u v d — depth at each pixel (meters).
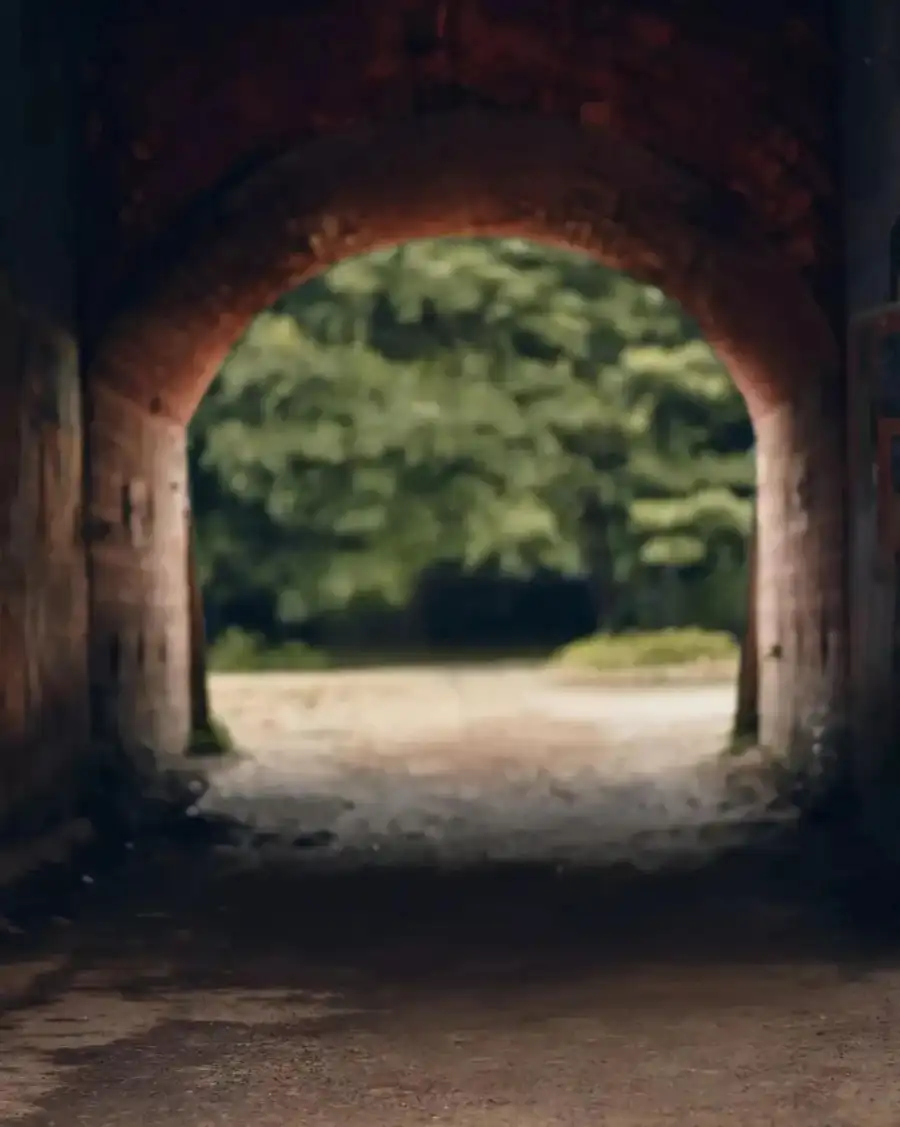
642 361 35.28
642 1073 5.88
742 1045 6.27
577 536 36.25
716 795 14.49
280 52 12.45
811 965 7.76
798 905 9.38
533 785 15.77
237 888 10.23
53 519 11.16
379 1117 5.40
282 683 30.78
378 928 8.91
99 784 12.32
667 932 8.67
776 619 15.48
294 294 35.53
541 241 16.39
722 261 13.70
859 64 11.59
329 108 12.51
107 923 9.09
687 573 36.84
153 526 14.63
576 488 35.78
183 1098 5.67
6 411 9.97
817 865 10.65
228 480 35.03
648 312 36.16
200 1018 6.85
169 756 15.51
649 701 26.47
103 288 12.34
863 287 11.64
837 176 12.36
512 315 35.09
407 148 13.01
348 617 37.66
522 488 35.06
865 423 11.62
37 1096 5.71
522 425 34.94
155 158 12.48
